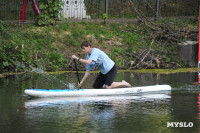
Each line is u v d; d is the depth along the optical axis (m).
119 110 18.70
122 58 37.59
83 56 36.47
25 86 25.66
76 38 38.88
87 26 41.47
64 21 41.00
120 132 15.00
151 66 36.72
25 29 38.41
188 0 49.84
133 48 39.06
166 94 23.42
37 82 27.45
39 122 16.38
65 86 25.80
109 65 23.20
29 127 15.62
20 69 33.44
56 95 22.44
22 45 34.91
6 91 23.75
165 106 19.70
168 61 37.69
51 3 39.22
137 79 29.31
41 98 21.78
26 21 40.53
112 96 22.78
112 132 14.98
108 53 37.41
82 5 43.28
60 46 37.44
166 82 27.84
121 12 47.03
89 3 47.09
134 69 35.97
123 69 35.91
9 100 21.00
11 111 18.36
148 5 47.03
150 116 17.52
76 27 40.75
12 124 16.06
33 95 22.02
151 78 29.91
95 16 46.22
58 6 39.34
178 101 21.08
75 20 42.34
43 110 18.59
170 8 49.69
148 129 15.41
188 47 38.22
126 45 39.81
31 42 36.41
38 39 37.19
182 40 40.38
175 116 17.53
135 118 17.12
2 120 16.69
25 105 19.73
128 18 45.59
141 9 48.19
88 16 44.50
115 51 38.31
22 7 39.91
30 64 34.19
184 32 41.34
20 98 21.62
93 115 17.62
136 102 20.80
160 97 22.34
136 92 24.02
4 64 32.78
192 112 18.33
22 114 17.75
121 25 43.72
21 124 16.06
